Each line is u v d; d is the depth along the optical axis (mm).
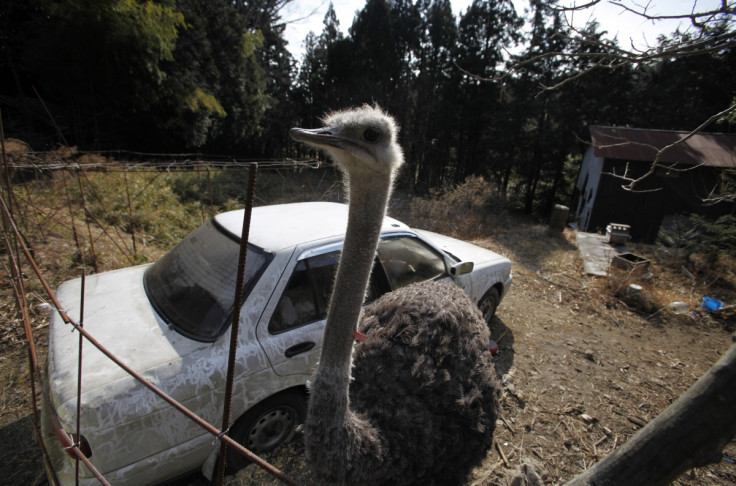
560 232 10320
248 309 2469
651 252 8469
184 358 2248
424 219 10867
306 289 2756
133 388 2047
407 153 26625
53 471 1906
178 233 7418
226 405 1180
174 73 17312
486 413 2303
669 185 14109
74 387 1999
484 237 9773
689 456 943
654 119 19062
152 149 19141
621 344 4895
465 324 2621
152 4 14969
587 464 3035
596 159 16234
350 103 26609
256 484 2529
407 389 2100
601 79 19812
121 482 2047
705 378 959
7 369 3438
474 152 26328
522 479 2428
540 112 21828
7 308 4156
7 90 16719
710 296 6605
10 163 5551
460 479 2131
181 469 2277
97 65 14648
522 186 25672
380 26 25641
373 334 2465
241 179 15727
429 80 26812
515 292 6207
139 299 2773
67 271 4957
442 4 25484
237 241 2842
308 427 1623
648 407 3748
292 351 2602
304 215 3309
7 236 2299
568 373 4176
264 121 30750
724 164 13055
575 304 5949
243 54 22594
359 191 1665
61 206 6879
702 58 16266
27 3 15070
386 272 3359
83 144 15414
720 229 7488
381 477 1784
